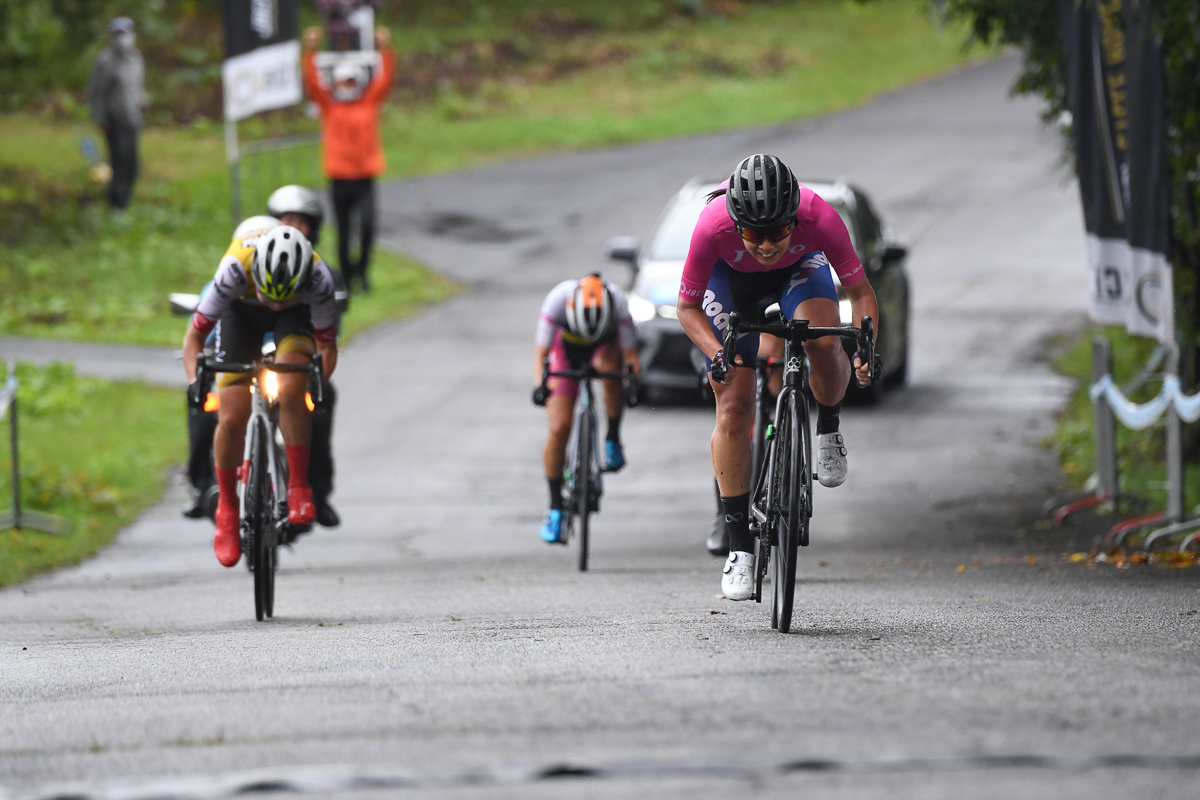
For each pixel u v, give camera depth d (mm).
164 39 124750
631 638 19422
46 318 63781
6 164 88125
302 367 25016
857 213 50812
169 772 12984
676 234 52219
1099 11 32781
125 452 46625
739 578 20734
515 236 81375
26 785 12758
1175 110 34000
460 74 125250
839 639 18812
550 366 32375
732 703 14648
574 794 11594
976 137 106062
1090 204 34156
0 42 92250
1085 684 15258
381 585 30047
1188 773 11773
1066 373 55688
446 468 45688
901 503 39312
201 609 27312
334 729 14320
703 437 48344
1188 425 37906
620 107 117812
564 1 153500
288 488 26141
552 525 32094
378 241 79562
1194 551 30516
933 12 38781
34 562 35344
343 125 67938
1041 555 31688
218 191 86375
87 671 19391
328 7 81438
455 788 11883
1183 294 35625
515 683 16250
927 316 65438
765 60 134625
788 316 20266
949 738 12969
